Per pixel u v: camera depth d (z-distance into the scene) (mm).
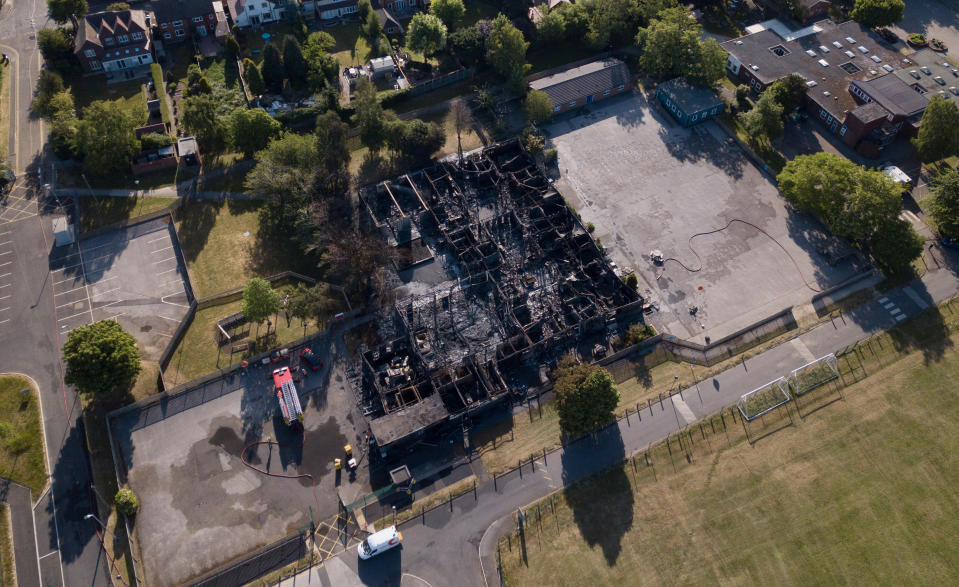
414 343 110688
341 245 125062
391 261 124688
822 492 96688
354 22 175875
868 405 105688
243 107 144875
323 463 99938
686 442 102125
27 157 139375
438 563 90375
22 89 153375
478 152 145250
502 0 176750
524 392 108438
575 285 120625
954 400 106125
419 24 156000
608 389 97125
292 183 128750
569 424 98188
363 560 90375
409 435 99375
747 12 178375
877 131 141000
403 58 164500
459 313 117750
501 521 94188
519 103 156125
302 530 93250
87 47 153000
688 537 92438
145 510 94875
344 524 93938
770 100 139250
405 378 108062
